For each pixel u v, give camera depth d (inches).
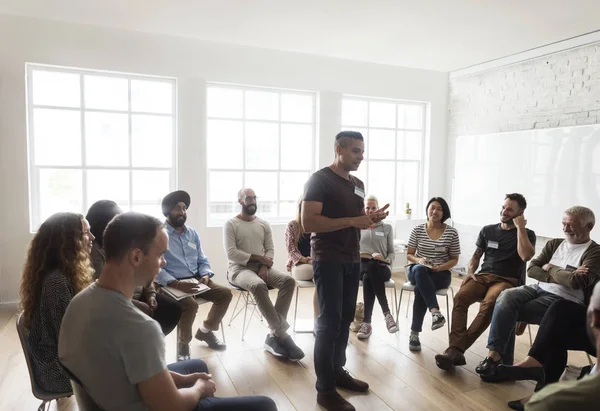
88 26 167.0
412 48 192.2
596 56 165.0
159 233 50.6
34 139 168.7
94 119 177.2
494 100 211.5
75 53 166.1
